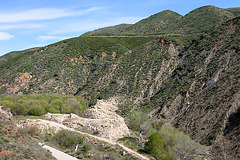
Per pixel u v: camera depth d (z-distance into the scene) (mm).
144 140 34000
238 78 36656
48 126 32750
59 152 24500
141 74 66188
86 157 24797
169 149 28656
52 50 102750
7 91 75438
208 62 53188
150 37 114875
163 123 42406
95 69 88500
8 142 18656
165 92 54500
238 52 46719
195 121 36000
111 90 64000
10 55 175250
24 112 43906
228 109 31922
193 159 26578
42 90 75438
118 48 101875
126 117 48312
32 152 19109
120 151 28062
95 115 43656
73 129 34812
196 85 47438
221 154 26078
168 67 65062
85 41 108938
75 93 76188
